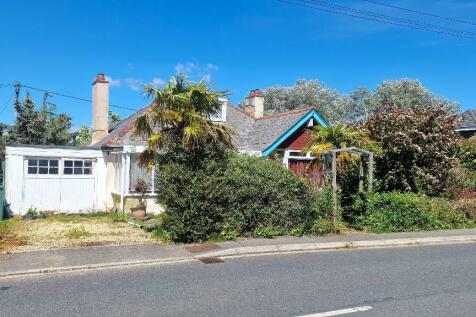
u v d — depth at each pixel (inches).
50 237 470.9
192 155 461.1
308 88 1802.4
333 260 398.9
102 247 422.6
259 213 489.1
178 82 466.9
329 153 570.3
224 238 466.6
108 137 784.3
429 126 636.1
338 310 254.2
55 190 697.6
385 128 629.6
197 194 451.5
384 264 383.9
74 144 1107.3
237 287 301.7
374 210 565.3
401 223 564.7
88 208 720.3
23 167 674.2
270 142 732.0
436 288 304.8
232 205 479.8
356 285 310.0
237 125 871.1
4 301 267.1
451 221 599.8
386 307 261.0
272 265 374.3
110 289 294.8
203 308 255.9
